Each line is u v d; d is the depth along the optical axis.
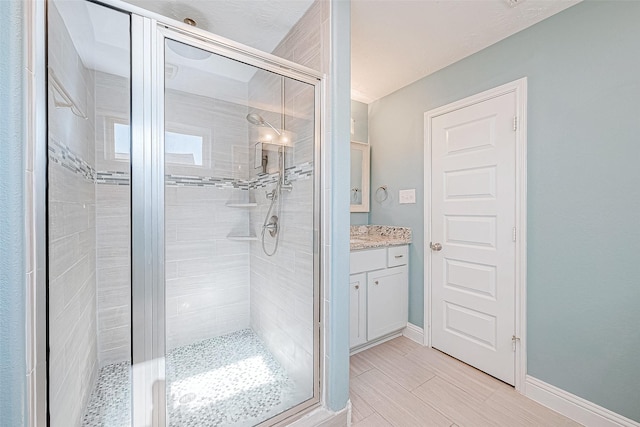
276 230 1.75
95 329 1.40
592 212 1.36
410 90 2.33
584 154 1.39
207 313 1.86
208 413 1.34
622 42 1.27
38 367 0.77
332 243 1.34
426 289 2.18
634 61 1.24
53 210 0.91
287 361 1.64
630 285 1.25
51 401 0.88
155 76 1.04
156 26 1.03
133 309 1.03
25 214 0.70
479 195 1.84
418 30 1.65
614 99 1.29
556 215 1.49
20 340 0.69
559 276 1.48
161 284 1.07
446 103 2.05
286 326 1.66
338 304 1.35
